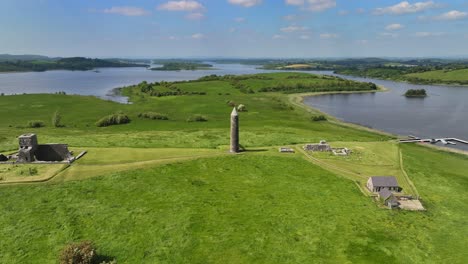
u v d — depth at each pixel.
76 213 52.22
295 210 55.81
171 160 74.00
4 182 60.06
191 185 63.47
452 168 79.75
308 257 44.31
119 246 45.38
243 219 52.72
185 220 51.66
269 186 64.56
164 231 48.84
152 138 93.62
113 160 72.50
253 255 44.50
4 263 41.69
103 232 48.09
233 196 60.09
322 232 49.75
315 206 57.31
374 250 45.78
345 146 90.69
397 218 54.16
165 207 55.22
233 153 80.25
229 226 50.62
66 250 41.69
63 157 72.06
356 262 43.38
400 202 59.44
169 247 45.62
